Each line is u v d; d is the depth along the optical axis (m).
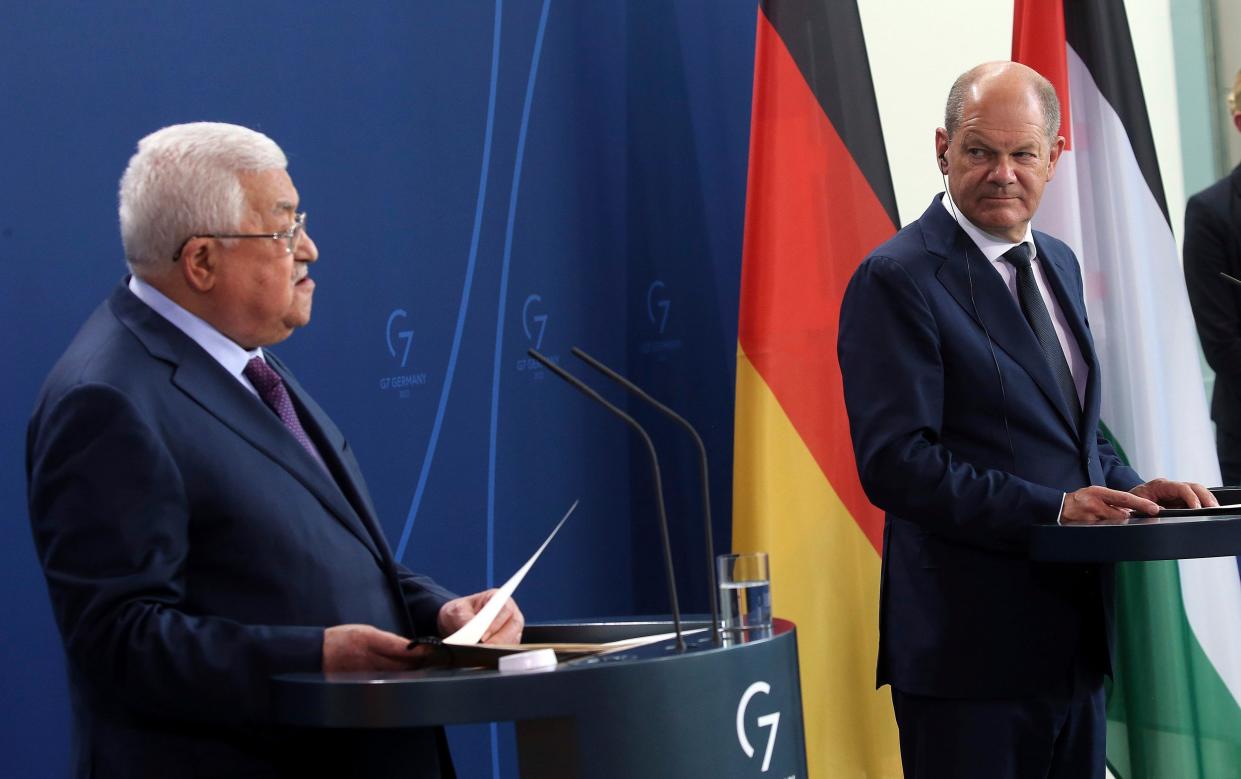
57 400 4.69
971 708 6.55
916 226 7.07
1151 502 6.02
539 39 9.39
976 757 6.53
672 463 10.24
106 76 6.97
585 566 9.58
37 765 6.53
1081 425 6.88
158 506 4.62
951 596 6.60
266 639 4.48
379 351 8.27
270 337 5.24
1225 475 11.05
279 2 7.82
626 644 4.64
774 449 9.03
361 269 8.19
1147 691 9.61
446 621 5.27
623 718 3.99
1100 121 9.82
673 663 4.10
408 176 8.49
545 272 9.38
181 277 5.06
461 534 8.72
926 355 6.66
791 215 9.21
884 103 11.57
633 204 10.04
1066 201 9.62
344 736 5.04
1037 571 6.54
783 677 4.52
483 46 9.00
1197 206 11.12
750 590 4.76
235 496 4.85
